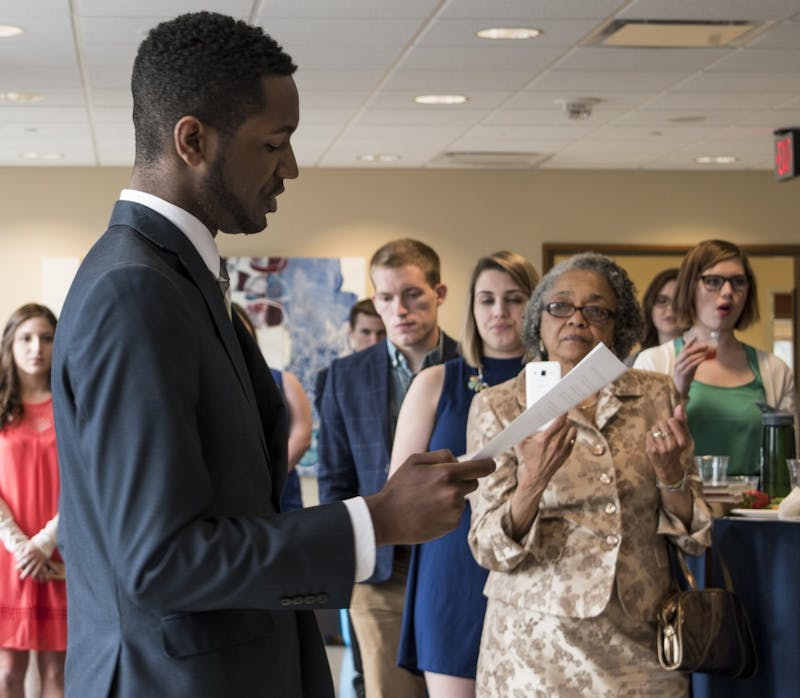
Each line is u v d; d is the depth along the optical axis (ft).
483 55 24.13
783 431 12.25
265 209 6.06
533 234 37.88
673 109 29.32
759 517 10.12
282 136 5.93
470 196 37.70
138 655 5.44
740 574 9.63
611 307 9.75
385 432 13.62
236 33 5.81
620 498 9.00
